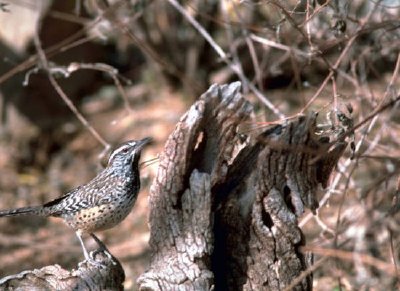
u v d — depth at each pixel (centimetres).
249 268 820
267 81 1576
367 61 1257
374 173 1259
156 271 816
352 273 1155
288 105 1518
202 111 775
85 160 1705
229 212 812
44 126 1744
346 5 970
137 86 1877
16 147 1722
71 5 1622
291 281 811
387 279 1118
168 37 1739
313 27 1073
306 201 803
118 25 1100
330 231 1041
